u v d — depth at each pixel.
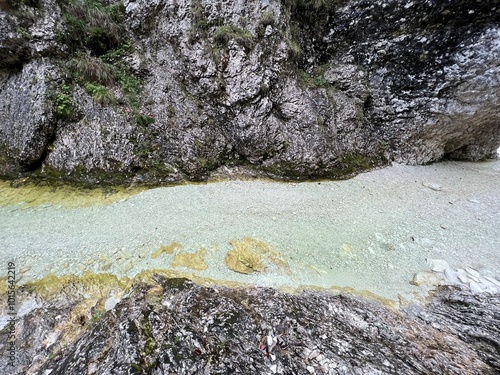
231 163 7.98
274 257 5.09
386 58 8.35
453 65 7.56
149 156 7.10
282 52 7.57
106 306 3.94
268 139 7.60
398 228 6.09
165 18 7.44
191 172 7.30
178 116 7.57
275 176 7.85
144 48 7.83
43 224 5.42
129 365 2.63
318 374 2.74
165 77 7.76
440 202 7.20
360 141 8.73
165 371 2.63
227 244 5.30
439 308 4.12
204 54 7.28
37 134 6.38
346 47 8.62
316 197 7.13
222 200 6.70
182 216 6.00
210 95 7.65
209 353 2.84
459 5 6.79
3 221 5.37
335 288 4.53
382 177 8.40
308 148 7.77
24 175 6.63
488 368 2.89
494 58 6.98
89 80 6.98
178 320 3.32
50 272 4.39
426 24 7.40
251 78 7.21
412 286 4.63
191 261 4.85
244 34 7.12
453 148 10.24
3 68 6.73
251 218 6.11
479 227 6.13
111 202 6.25
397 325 3.68
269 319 3.47
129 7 7.55
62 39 6.65
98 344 3.11
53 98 6.46
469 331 3.56
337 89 8.83
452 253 5.37
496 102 7.86
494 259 5.20
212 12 7.23
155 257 4.87
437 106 8.30
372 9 7.77
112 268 4.57
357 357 2.94
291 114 7.79
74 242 5.06
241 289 4.29
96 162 6.65
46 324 3.55
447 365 2.91
